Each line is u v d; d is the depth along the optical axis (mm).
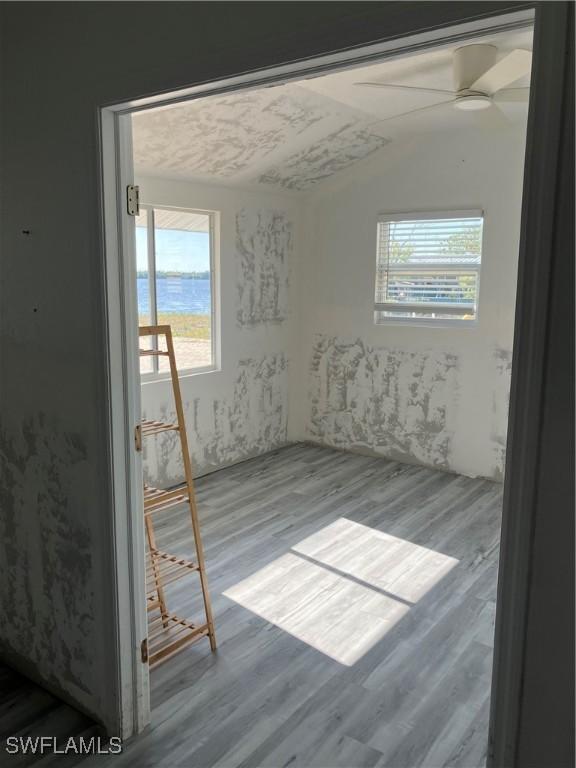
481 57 2686
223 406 4871
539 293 1079
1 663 2523
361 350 5219
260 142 4027
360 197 5031
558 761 1188
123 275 1883
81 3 1727
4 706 2264
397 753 2016
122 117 1812
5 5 1918
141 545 2074
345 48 1271
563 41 1001
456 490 4457
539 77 1035
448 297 4773
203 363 4723
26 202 2010
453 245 4695
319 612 2857
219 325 4730
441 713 2201
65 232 1911
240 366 4980
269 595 3004
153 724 2152
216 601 2945
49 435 2113
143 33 1610
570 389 1071
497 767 1275
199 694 2299
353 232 5113
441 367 4805
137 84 1643
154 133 3523
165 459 4434
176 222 4324
